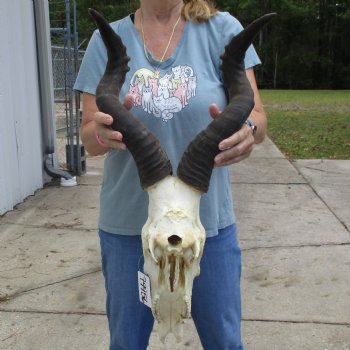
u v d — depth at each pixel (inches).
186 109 76.3
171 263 58.3
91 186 275.3
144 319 85.0
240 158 66.9
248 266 173.8
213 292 82.0
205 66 77.7
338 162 350.9
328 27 1765.5
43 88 269.1
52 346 129.6
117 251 82.7
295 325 137.7
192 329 135.1
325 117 660.1
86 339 132.3
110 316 87.7
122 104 67.5
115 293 84.3
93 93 81.1
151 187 62.4
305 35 1764.3
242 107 63.9
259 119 78.4
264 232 206.4
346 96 1147.9
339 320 140.3
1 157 223.6
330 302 150.1
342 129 537.6
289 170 320.5
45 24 265.3
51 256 182.1
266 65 1784.0
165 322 63.8
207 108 76.4
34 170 262.2
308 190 273.0
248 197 257.3
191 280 60.4
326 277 165.9
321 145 433.7
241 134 63.9
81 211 232.1
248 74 79.0
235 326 85.5
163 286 60.5
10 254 183.5
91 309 146.7
